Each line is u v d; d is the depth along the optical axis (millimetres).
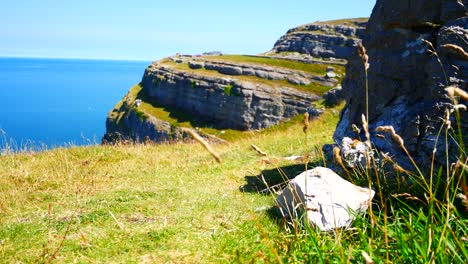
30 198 10539
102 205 9195
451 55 7773
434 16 8531
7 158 15719
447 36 7891
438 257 3578
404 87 8750
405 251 3908
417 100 8375
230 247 6258
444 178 6922
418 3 8875
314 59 165375
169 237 6848
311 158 12383
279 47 189125
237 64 137625
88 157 15836
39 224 7934
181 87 142625
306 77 128500
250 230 6973
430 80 8016
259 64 139000
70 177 12695
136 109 148625
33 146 17125
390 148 8195
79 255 6230
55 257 6152
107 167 14430
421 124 7871
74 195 10656
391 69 9172
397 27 9445
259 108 121375
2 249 6551
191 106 137875
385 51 9672
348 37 171625
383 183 7734
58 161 14984
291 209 7445
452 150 7180
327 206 6648
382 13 10086
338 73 130250
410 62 8742
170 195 9906
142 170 13945
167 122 133375
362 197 7066
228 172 12578
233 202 8969
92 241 6738
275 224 7227
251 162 13750
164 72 156375
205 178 12078
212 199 9367
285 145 17016
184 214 8211
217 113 128250
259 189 10312
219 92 128500
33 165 14430
